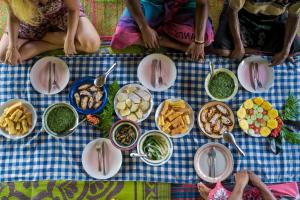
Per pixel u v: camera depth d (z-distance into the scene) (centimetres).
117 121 230
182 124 231
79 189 233
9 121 227
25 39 238
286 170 235
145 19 228
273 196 223
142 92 236
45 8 216
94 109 232
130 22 235
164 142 231
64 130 231
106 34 261
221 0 264
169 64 240
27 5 200
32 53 238
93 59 242
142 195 233
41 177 230
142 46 247
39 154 232
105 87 235
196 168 230
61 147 233
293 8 215
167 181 232
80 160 233
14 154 232
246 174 225
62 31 236
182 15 235
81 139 234
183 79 241
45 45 239
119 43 237
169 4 233
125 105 233
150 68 239
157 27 241
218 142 235
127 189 233
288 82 244
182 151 234
